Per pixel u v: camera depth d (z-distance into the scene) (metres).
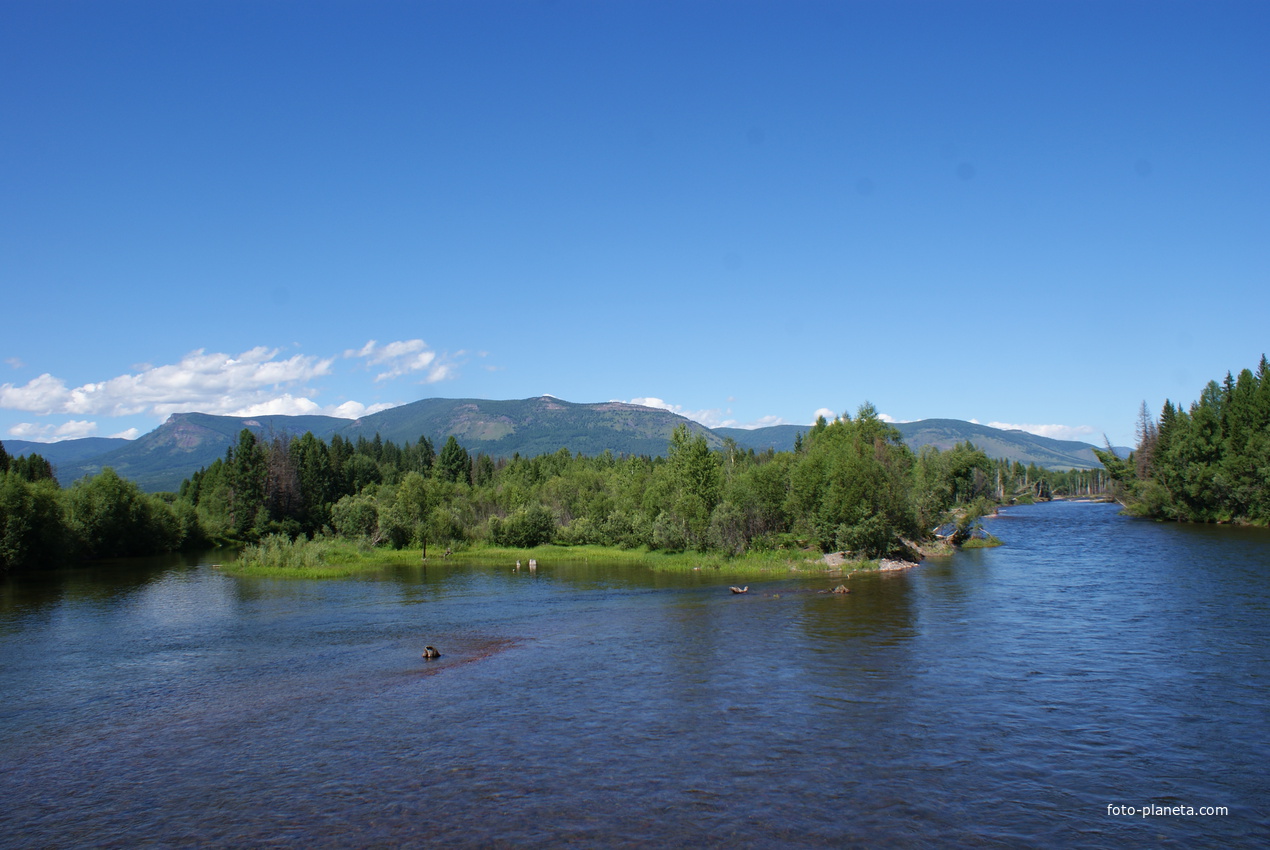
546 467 185.00
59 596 61.81
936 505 90.00
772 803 18.67
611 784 19.92
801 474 82.50
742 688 28.56
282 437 154.75
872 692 27.73
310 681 31.33
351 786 20.12
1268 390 107.25
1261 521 105.38
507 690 29.09
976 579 58.78
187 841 17.20
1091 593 49.66
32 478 141.25
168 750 23.27
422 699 28.14
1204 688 27.66
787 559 74.62
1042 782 19.80
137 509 110.88
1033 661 31.83
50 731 25.31
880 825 17.48
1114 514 159.50
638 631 40.34
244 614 50.59
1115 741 22.59
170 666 34.69
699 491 86.88
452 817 18.14
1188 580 54.31
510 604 52.56
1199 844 16.58
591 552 94.62
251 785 20.36
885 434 101.81
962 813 18.06
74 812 18.94
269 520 139.75
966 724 24.19
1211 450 115.81
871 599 49.38
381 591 62.09
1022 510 194.75
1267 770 20.44
